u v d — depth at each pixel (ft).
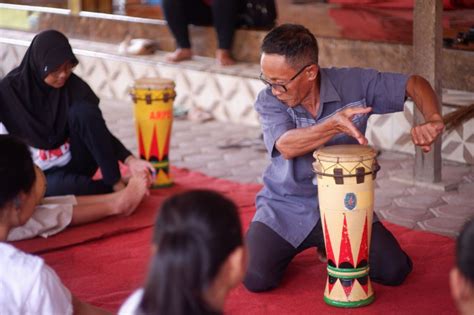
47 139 16.31
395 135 21.13
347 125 11.00
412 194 17.95
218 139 23.49
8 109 16.06
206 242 5.96
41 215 15.31
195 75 26.35
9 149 8.21
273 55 11.42
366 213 11.83
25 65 15.94
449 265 13.73
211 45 27.78
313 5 24.90
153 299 6.00
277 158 12.74
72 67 15.85
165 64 27.32
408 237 15.14
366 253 12.12
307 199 12.80
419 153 18.42
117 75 29.32
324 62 24.47
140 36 30.42
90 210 15.96
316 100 12.16
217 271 6.04
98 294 13.00
